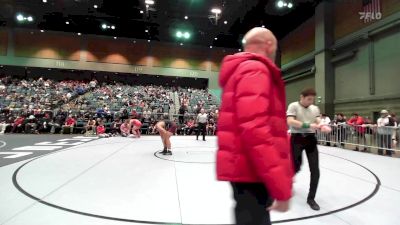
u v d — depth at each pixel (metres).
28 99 21.72
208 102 25.47
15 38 26.47
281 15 19.66
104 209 3.07
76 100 22.75
